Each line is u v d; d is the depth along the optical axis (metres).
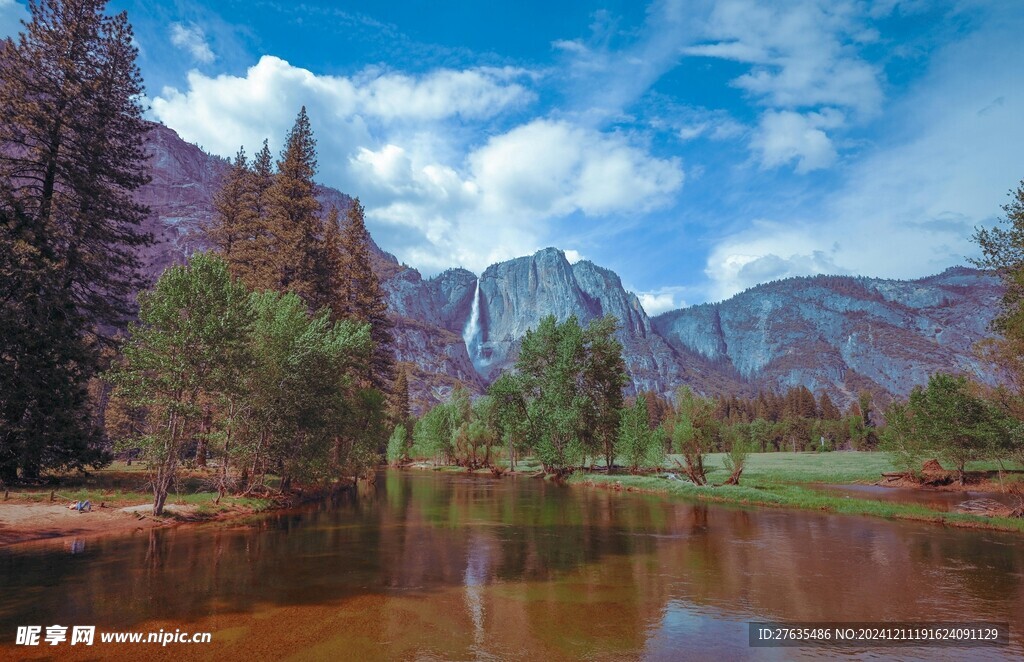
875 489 43.25
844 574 13.34
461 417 96.38
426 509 27.64
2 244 23.81
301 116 48.97
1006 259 24.08
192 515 20.75
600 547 16.92
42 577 11.70
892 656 8.03
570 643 8.38
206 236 50.12
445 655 7.78
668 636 8.76
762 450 149.25
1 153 27.73
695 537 18.88
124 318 32.78
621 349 57.72
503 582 12.28
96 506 20.08
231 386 21.70
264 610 9.79
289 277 44.50
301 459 27.17
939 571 13.70
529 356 60.25
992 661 7.89
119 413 38.84
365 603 10.38
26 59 28.11
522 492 39.53
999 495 38.16
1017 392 25.94
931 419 45.97
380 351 61.53
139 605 9.85
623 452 51.94
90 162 30.08
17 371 24.25
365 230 62.12
